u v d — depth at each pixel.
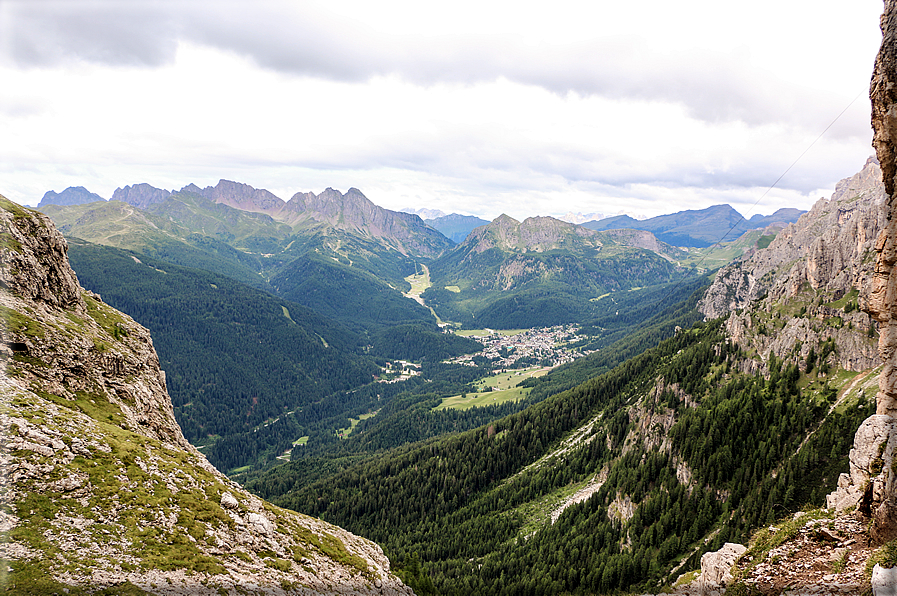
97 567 32.75
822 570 28.66
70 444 44.25
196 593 34.28
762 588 29.91
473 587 122.88
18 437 41.31
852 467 36.09
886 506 27.36
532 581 115.81
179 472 50.03
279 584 40.81
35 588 28.83
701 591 44.78
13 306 58.91
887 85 27.58
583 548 125.00
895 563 24.12
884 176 28.91
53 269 72.62
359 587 49.62
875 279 30.53
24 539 32.84
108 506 39.88
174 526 41.41
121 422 58.78
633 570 105.38
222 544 42.28
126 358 73.62
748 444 116.06
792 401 119.00
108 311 85.31
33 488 37.66
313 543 53.88
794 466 98.06
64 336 61.69
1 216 65.38
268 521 51.22
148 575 34.09
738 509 102.69
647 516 122.00
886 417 30.83
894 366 29.80
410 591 61.06
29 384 51.62
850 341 118.75
